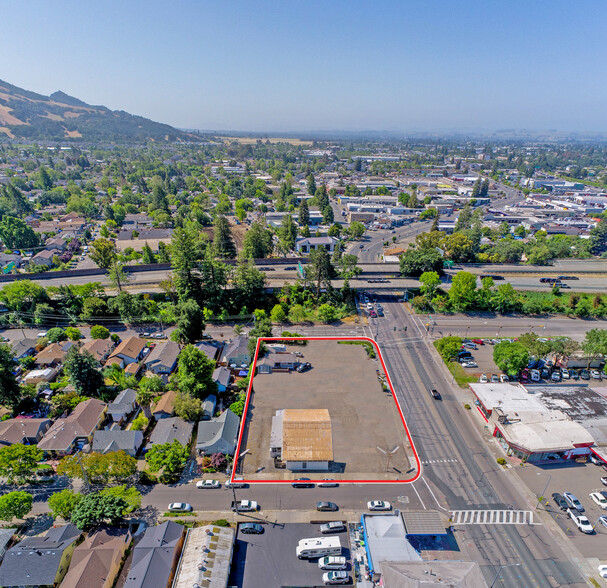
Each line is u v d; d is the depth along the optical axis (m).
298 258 132.12
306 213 185.25
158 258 133.38
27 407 62.09
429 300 103.69
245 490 48.72
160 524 43.34
